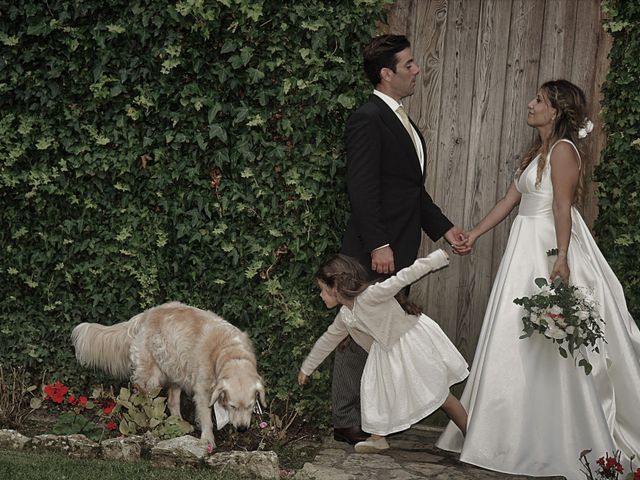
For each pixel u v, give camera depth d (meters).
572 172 4.02
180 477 3.60
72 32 4.39
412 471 3.99
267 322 4.57
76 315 4.68
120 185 4.52
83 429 4.19
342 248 4.32
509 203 4.42
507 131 4.76
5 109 4.54
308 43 4.35
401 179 4.25
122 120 4.47
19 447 3.96
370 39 4.38
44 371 4.71
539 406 3.94
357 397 4.35
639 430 4.09
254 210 4.49
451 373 4.05
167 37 4.35
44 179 4.53
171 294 4.60
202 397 4.13
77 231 4.61
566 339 3.81
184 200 4.53
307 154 4.42
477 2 4.71
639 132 4.35
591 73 4.64
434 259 3.82
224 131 4.41
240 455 3.80
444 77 4.78
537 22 4.68
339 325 4.06
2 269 4.64
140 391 4.35
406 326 4.03
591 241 4.23
